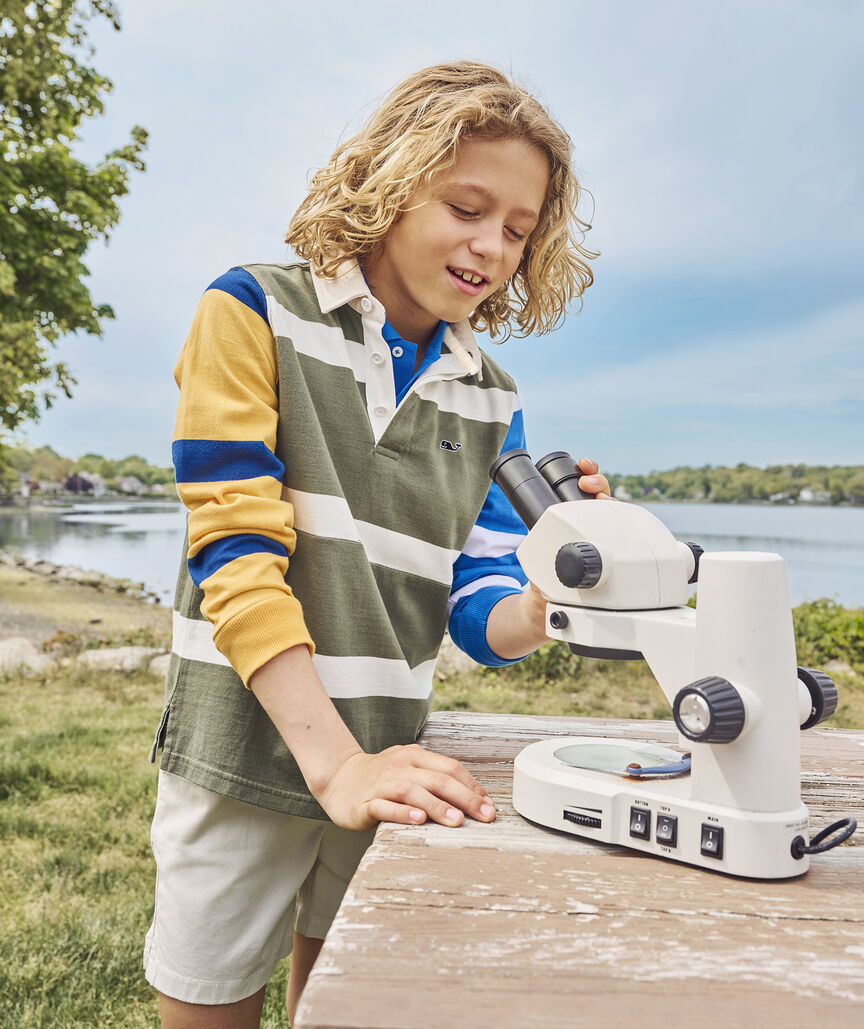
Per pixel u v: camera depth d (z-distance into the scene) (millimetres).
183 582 1124
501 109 1044
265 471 966
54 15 9562
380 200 1062
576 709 5180
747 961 545
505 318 1410
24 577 13734
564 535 840
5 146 10344
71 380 12266
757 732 677
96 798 3277
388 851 698
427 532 1163
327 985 493
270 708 860
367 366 1126
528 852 713
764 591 682
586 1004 488
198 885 1036
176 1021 1028
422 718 1167
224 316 1016
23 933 2152
